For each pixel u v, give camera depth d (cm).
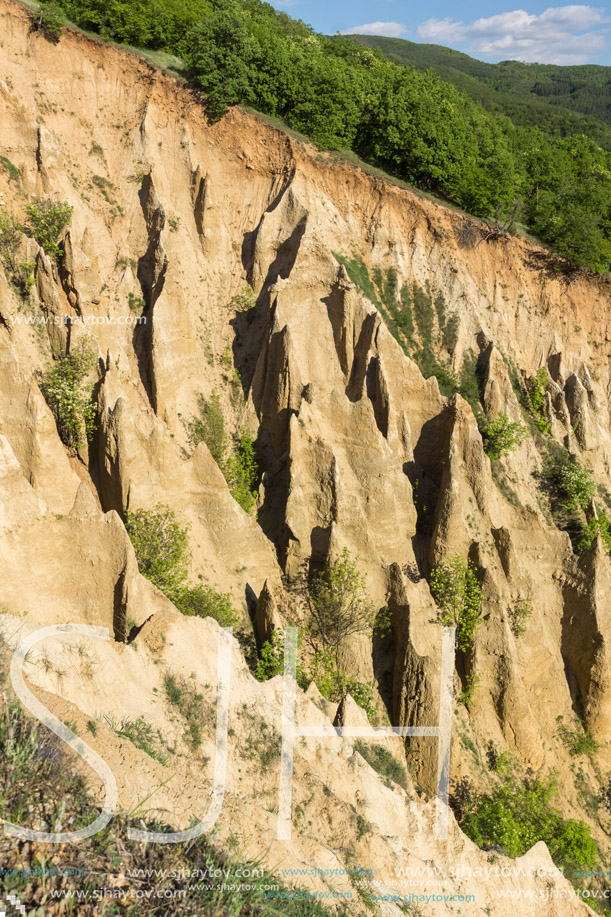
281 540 3391
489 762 3111
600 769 3319
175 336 3769
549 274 4334
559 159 5091
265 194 4291
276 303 3862
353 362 3859
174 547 2945
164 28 4578
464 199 4403
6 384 2850
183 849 1075
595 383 4272
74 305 3678
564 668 3434
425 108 4444
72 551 2316
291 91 4344
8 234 3681
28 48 4191
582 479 3784
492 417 3872
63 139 4172
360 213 4225
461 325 4075
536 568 3497
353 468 3466
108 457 3123
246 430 3862
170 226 4069
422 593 3256
